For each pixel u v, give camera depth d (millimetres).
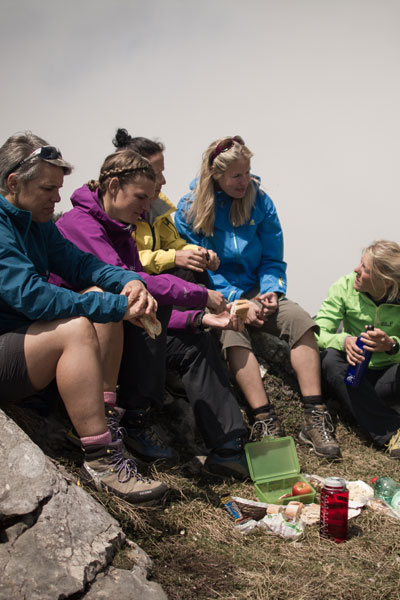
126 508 2396
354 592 2191
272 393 3926
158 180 3783
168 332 3229
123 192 2943
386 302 3941
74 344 2303
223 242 4055
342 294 4086
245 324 4074
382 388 3930
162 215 3766
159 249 3770
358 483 3133
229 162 3834
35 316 2279
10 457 2152
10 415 2676
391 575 2328
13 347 2293
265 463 3145
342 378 3842
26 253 2426
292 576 2281
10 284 2252
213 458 3127
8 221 2365
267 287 3975
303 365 3740
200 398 3143
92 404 2365
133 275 2668
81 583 1892
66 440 2725
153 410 3547
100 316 2396
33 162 2332
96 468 2418
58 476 2203
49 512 2055
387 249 3799
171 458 3092
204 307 3447
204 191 3977
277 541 2561
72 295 2344
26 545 1945
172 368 3250
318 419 3652
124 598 1927
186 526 2557
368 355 3719
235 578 2234
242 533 2596
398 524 2758
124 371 3029
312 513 2768
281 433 3512
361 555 2465
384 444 3727
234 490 3035
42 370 2328
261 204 4148
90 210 2992
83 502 2184
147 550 2314
